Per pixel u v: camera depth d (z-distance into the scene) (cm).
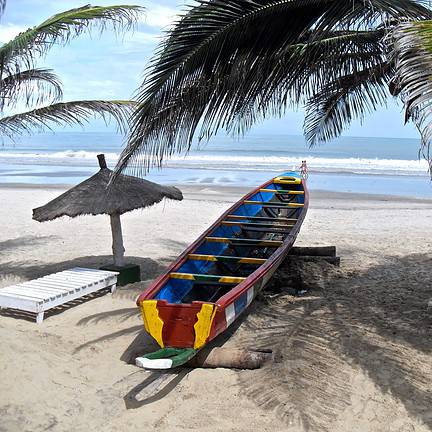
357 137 8700
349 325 611
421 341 561
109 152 5038
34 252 1017
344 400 443
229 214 823
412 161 3650
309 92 668
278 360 516
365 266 888
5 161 3678
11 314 659
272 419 414
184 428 404
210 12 480
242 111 575
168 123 517
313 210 1570
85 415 423
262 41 511
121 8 673
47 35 686
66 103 768
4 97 754
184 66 496
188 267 621
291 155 4662
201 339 461
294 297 722
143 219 1377
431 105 340
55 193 1927
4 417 404
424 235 1177
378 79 718
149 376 493
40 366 482
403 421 410
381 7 471
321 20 497
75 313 662
